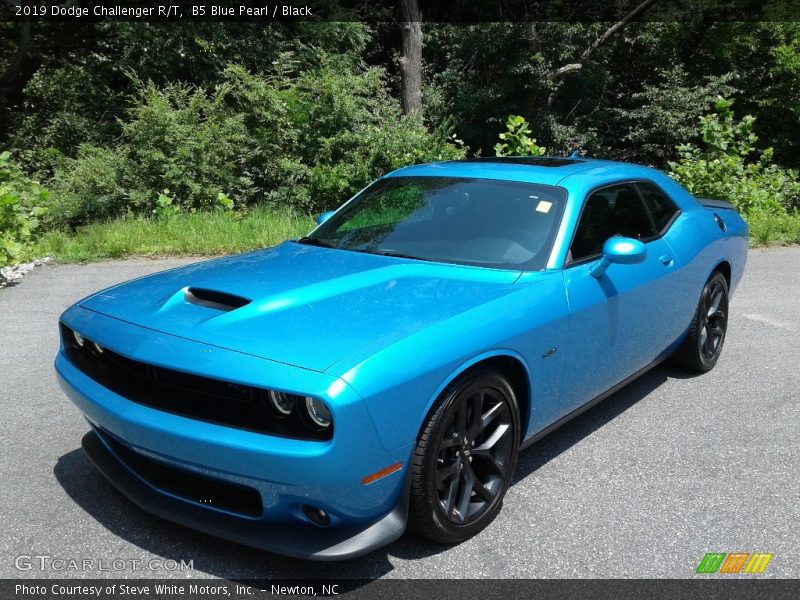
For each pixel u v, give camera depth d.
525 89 22.80
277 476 2.53
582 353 3.66
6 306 6.85
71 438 3.96
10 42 20.70
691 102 23.28
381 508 2.72
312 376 2.51
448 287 3.31
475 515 3.07
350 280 3.34
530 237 3.73
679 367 5.29
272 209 13.54
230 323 2.88
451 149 14.79
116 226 10.51
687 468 3.78
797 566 2.92
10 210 8.32
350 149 14.89
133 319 3.03
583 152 23.88
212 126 13.52
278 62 15.77
